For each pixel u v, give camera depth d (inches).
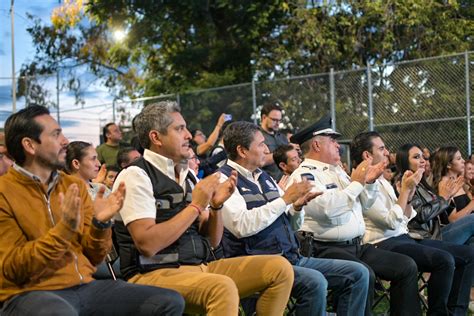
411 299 204.7
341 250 203.6
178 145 157.2
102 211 139.0
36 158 138.2
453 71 415.8
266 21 653.9
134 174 151.8
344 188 209.0
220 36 716.0
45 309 126.7
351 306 188.2
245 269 163.3
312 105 453.7
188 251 159.3
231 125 188.4
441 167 279.1
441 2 642.2
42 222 135.9
